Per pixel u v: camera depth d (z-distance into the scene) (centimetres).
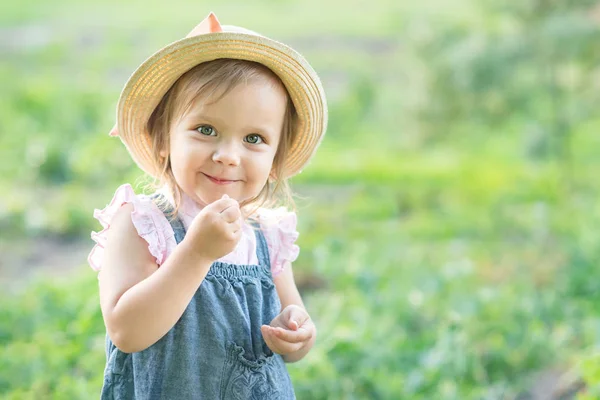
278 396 259
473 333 597
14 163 1173
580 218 950
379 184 1153
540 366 577
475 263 830
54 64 1759
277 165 267
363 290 672
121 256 247
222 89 241
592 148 1308
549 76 1041
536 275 780
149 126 262
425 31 1093
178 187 257
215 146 245
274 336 250
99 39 1981
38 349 541
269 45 246
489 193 1081
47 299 630
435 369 520
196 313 248
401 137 1347
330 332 558
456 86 1055
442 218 1004
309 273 768
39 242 914
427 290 686
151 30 2075
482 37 1020
